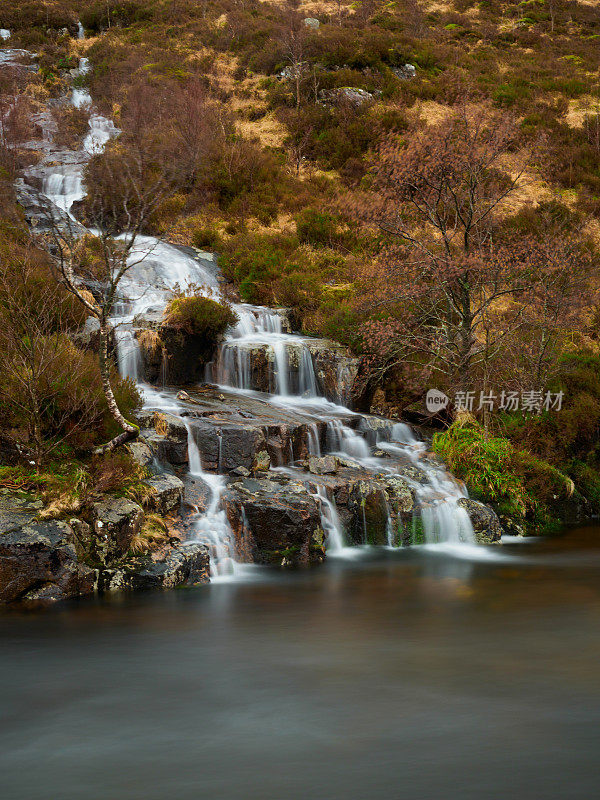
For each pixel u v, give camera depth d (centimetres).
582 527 1423
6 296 1298
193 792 439
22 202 2184
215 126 2948
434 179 1512
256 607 861
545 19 5062
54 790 443
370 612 845
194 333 1609
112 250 1254
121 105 3291
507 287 1664
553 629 780
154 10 4734
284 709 566
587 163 2950
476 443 1405
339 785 445
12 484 970
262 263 2066
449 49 4109
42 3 4941
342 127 3094
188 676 641
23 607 849
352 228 2386
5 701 587
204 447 1205
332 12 5178
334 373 1633
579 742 504
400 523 1235
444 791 436
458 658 687
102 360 1089
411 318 1648
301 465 1295
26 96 3528
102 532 941
